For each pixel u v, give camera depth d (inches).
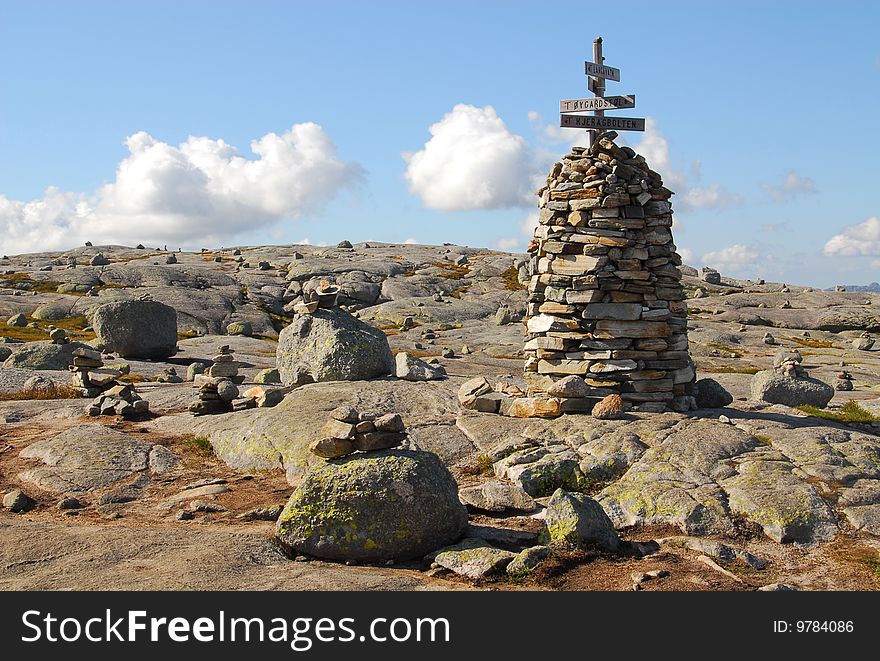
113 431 734.5
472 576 388.2
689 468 532.4
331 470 433.1
